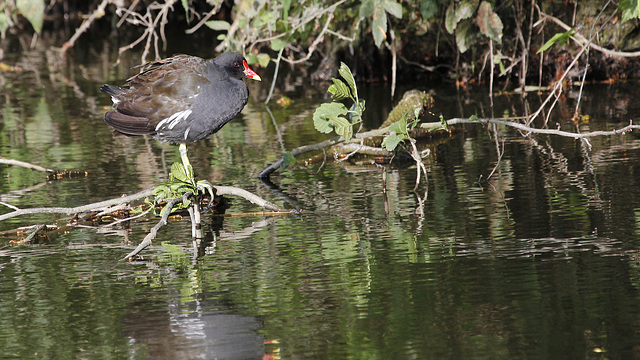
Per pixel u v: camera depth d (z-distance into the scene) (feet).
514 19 62.03
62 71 77.61
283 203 34.68
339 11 59.26
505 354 20.44
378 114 53.06
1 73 77.97
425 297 24.08
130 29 104.99
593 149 40.52
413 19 62.80
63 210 31.96
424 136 46.09
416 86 64.39
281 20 50.06
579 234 28.60
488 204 32.86
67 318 23.63
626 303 22.90
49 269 27.81
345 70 36.65
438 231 29.99
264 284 25.58
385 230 30.45
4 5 46.83
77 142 48.44
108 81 70.95
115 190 37.37
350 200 34.81
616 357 20.06
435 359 20.39
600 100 53.57
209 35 95.35
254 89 67.72
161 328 22.68
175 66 32.68
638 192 32.91
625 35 59.67
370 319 22.77
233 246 29.48
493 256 27.07
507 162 39.42
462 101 56.54
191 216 31.63
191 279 26.27
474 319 22.47
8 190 38.32
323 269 26.68
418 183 36.58
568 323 21.91
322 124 36.73
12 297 25.35
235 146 46.06
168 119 32.30
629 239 27.81
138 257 28.73
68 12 114.62
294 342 21.58
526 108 52.65
